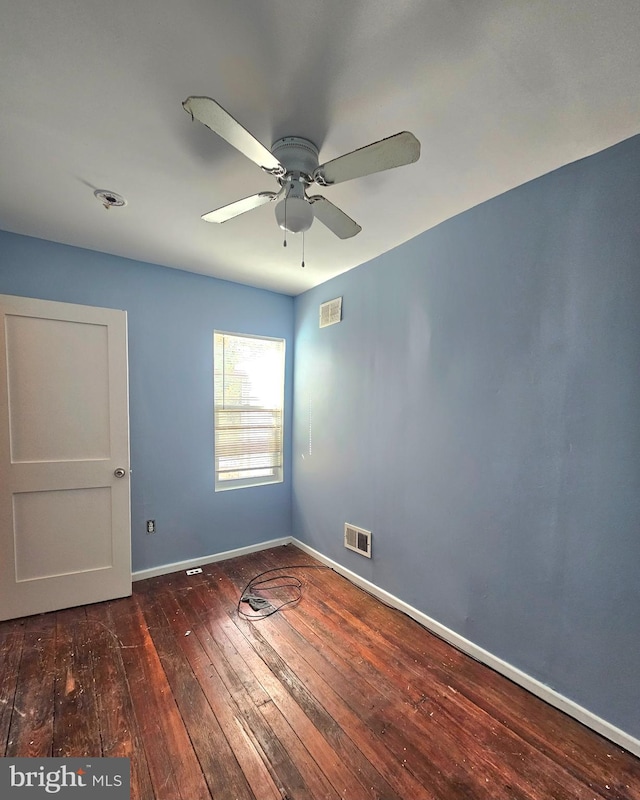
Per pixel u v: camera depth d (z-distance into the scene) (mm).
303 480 3520
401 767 1399
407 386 2426
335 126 1417
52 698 1684
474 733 1548
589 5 974
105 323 2537
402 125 1410
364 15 1010
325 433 3207
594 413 1568
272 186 1841
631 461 1470
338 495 3045
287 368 3656
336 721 1592
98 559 2525
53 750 1434
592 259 1570
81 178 1781
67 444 2434
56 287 2516
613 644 1519
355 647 2088
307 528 3455
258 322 3451
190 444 3094
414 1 968
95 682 1789
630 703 1477
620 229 1494
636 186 1454
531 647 1777
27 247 2422
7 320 2264
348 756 1438
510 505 1859
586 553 1594
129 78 1215
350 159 1262
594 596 1571
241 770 1374
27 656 1970
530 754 1459
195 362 3104
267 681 1816
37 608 2354
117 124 1429
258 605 2502
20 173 1741
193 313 3078
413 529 2381
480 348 1990
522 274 1806
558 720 1617
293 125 1411
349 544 2900
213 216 1644
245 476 3506
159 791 1296
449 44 1088
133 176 1765
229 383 3363
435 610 2232
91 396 2502
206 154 1604
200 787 1312
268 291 3508
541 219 1731
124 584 2598
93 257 2643
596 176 1557
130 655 1989
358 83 1221
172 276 2973
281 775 1360
